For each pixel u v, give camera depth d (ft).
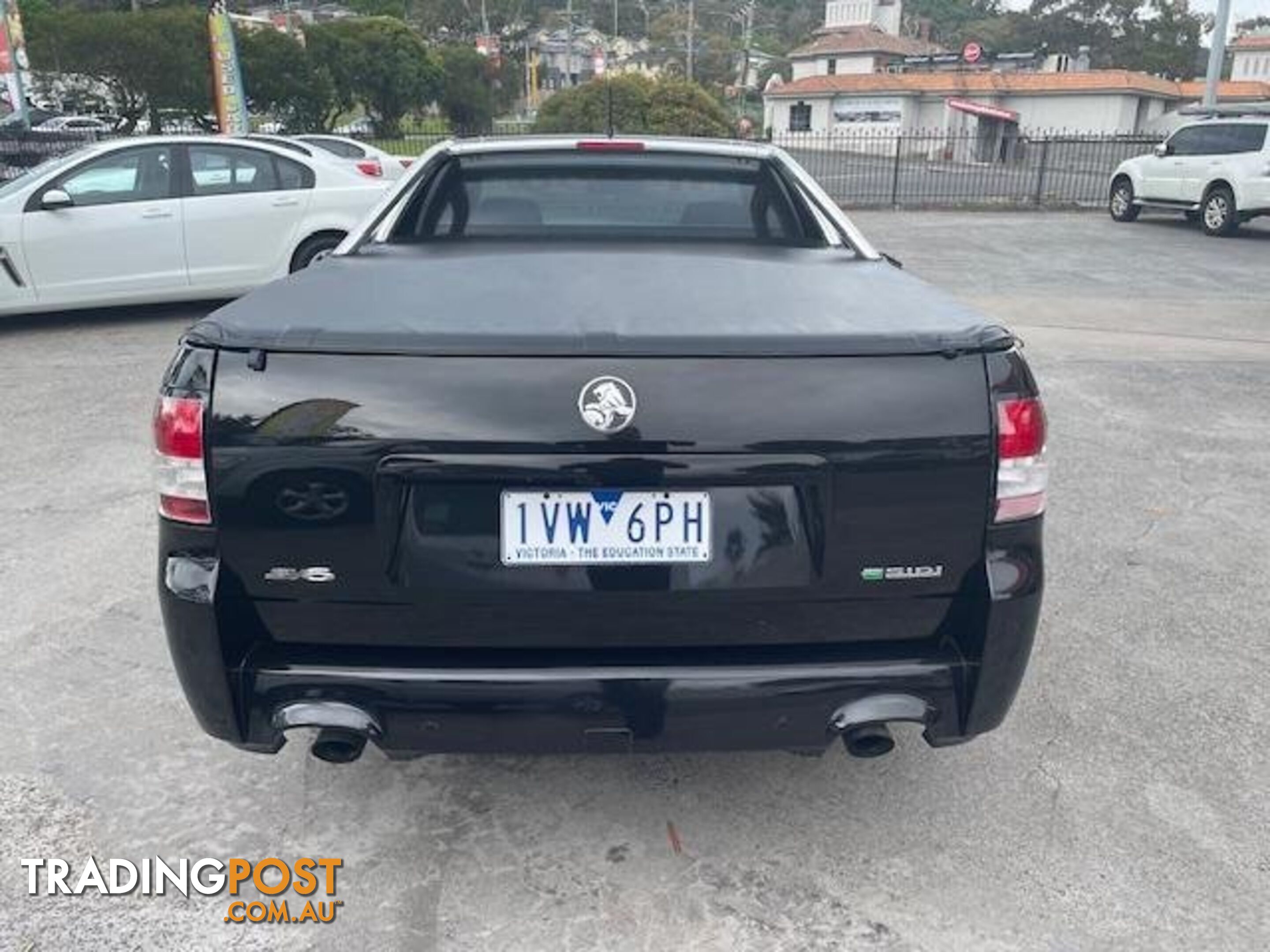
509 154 11.84
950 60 191.72
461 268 9.14
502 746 6.93
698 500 6.67
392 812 8.80
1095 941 7.43
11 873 8.02
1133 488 16.89
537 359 6.54
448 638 6.91
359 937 7.44
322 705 6.86
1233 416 21.18
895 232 59.16
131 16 103.19
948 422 6.74
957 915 7.66
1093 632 12.08
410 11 292.81
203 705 7.04
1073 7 251.80
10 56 67.15
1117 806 8.94
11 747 9.57
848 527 6.76
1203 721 10.28
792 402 6.61
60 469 17.08
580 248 10.41
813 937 7.45
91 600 12.51
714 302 7.83
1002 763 9.55
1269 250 51.34
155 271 27.68
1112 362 26.00
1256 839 8.53
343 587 6.78
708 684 6.81
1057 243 53.52
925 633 7.16
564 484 6.59
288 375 6.59
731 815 8.79
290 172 29.14
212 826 8.60
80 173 26.96
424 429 6.52
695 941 7.41
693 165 11.85
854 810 8.86
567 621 6.84
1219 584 13.41
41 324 28.81
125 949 7.33
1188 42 247.09
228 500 6.68
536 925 7.55
